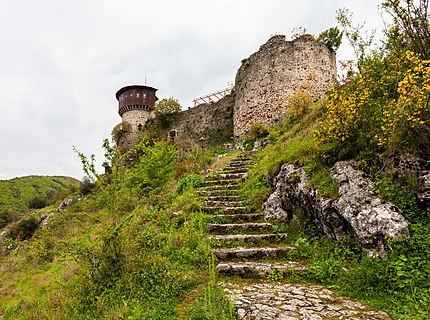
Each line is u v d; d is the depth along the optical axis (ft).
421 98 11.89
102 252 12.42
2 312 18.02
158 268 12.34
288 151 22.63
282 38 67.31
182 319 9.07
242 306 9.43
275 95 62.59
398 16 14.80
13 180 199.62
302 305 9.50
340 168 15.25
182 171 41.50
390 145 13.26
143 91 124.26
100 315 10.07
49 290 18.10
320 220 15.07
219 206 21.93
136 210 14.55
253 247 15.48
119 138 117.29
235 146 64.59
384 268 10.53
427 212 11.37
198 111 97.60
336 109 15.88
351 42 18.10
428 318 7.74
